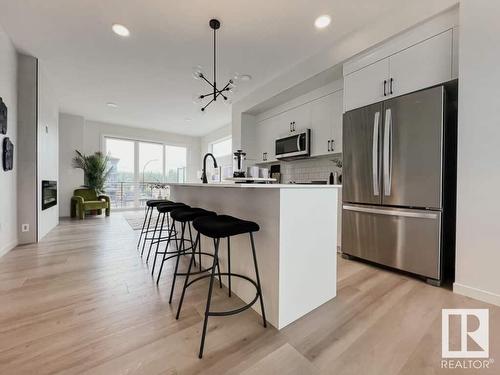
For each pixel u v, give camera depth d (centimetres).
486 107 164
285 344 127
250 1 211
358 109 248
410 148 209
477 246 171
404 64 218
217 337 132
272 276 145
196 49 286
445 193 201
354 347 124
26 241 322
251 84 377
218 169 301
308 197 158
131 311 157
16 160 305
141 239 351
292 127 371
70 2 212
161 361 114
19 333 133
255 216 162
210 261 222
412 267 211
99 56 305
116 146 668
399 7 215
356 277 217
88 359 114
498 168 160
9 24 245
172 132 748
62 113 556
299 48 282
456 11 188
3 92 261
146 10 222
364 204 245
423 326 142
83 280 206
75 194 571
